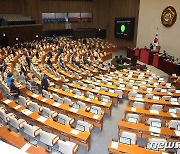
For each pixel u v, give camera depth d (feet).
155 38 87.76
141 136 30.01
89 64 77.87
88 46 110.42
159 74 73.31
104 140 31.65
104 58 94.53
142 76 62.18
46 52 95.25
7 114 33.19
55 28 129.70
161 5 83.87
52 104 36.86
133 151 23.40
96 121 33.68
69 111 34.65
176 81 56.90
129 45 119.65
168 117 33.47
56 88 47.39
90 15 136.56
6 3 114.42
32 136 28.91
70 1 129.08
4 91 49.60
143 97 44.75
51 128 29.99
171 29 80.23
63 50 97.30
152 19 89.92
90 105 39.70
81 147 29.60
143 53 87.81
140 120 35.47
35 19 122.21
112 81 54.49
